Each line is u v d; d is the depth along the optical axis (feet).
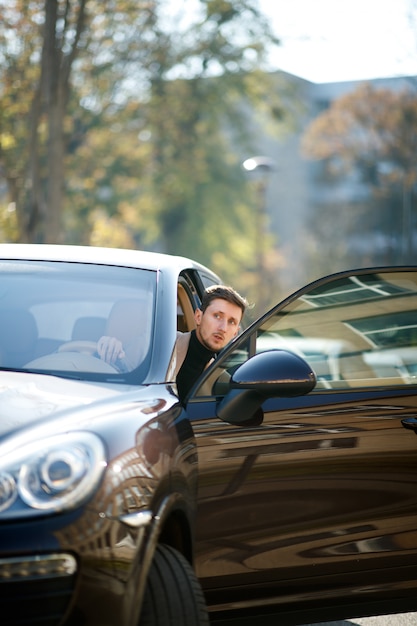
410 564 27.78
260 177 267.18
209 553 25.36
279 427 26.25
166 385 25.64
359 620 35.63
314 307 28.17
